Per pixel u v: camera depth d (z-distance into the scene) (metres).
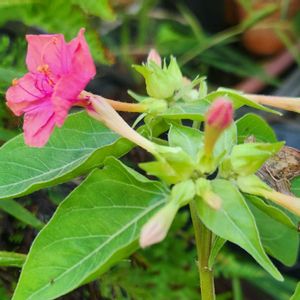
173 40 0.44
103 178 0.20
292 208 0.19
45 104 0.20
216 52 0.44
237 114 0.40
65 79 0.18
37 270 0.19
